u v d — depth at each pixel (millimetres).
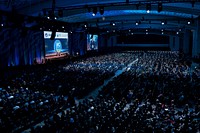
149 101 19000
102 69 36750
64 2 26641
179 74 30547
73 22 48031
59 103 18672
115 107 16688
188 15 37156
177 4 26828
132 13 37812
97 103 16578
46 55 48906
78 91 22266
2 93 19953
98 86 27109
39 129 12625
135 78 28797
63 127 12797
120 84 25047
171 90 21312
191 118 14055
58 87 23391
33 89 22922
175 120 13711
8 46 38219
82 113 14445
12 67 37062
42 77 28984
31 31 43688
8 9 28922
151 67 39438
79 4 26203
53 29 39281
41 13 30469
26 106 16375
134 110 15766
